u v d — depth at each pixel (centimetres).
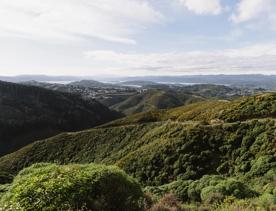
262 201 1070
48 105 13600
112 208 863
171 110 6438
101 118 14788
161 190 1611
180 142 3528
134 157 3741
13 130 11150
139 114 6675
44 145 6084
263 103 4328
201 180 1719
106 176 923
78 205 784
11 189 880
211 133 3522
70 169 946
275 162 2427
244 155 2895
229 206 996
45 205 765
